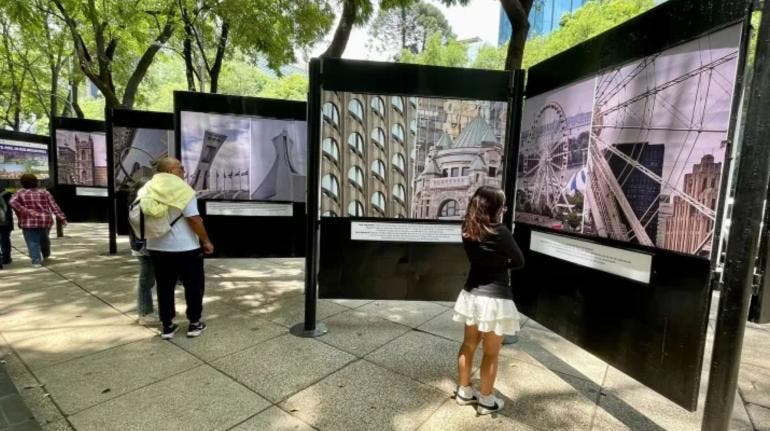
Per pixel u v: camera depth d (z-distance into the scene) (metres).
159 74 25.62
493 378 2.81
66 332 4.07
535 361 3.71
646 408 2.97
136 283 5.82
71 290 5.47
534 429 2.68
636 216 2.63
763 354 4.10
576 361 3.72
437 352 3.82
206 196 5.54
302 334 4.13
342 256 4.13
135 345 3.80
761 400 3.22
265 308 4.98
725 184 2.11
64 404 2.83
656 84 2.48
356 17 8.09
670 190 2.40
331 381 3.23
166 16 10.42
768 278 2.21
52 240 9.38
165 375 3.26
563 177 3.31
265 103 5.61
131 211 4.17
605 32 2.87
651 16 2.52
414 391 3.11
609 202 2.84
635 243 2.64
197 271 3.97
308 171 4.02
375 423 2.70
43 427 2.57
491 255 2.66
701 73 2.22
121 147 7.62
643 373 2.59
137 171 7.73
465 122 4.04
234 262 7.67
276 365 3.47
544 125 3.56
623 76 2.71
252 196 5.67
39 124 27.48
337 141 4.02
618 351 2.78
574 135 3.19
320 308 5.03
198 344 3.86
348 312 4.91
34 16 8.56
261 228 5.73
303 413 2.79
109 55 10.59
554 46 22.23
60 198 9.51
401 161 4.08
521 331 4.45
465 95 3.99
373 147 4.05
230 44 10.97
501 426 2.70
